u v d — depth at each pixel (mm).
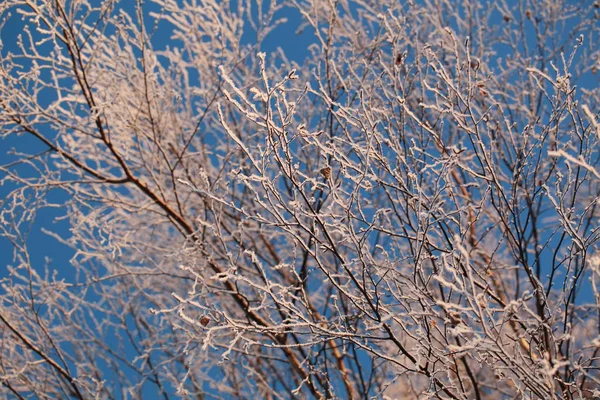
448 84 3865
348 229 3643
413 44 5969
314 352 4914
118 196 6234
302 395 5832
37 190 5516
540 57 6629
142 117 6074
